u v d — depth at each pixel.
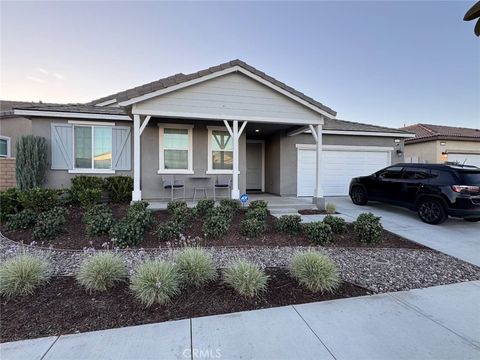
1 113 11.09
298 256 3.84
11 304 3.02
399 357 2.25
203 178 9.61
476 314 2.96
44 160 9.07
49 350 2.29
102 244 5.00
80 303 3.06
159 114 7.46
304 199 10.23
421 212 7.45
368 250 5.14
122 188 8.91
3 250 4.85
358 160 12.49
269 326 2.69
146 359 2.20
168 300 3.09
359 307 3.09
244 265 3.48
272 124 9.74
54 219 5.56
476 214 6.45
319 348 2.36
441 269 4.34
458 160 16.06
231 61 7.79
